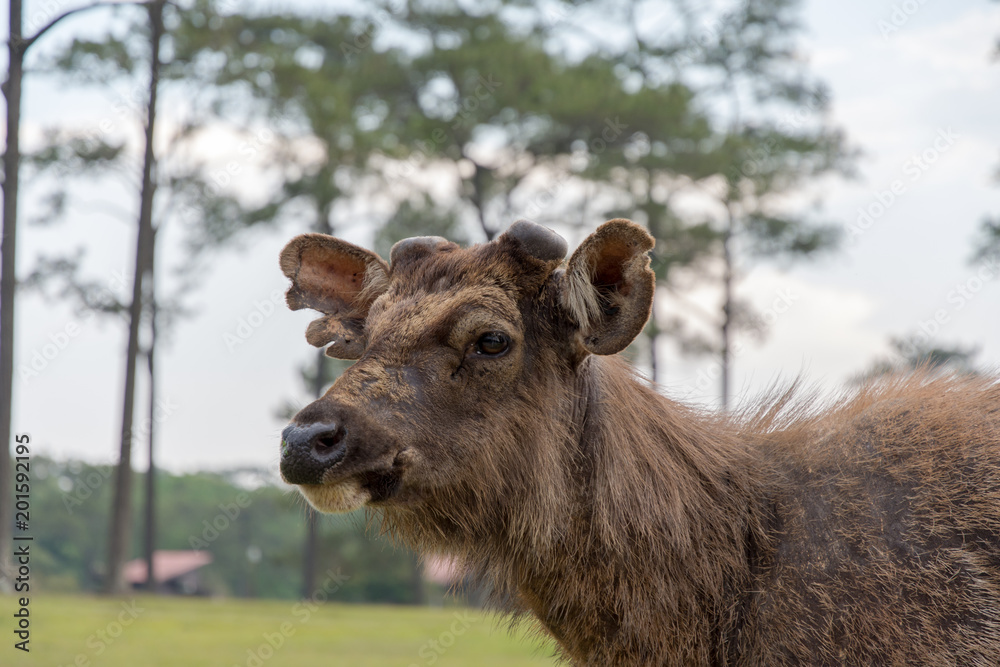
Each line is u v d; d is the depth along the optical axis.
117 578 21.64
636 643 3.60
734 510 3.75
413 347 3.64
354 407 3.46
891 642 3.30
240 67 22.67
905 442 3.71
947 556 3.38
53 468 46.91
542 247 3.76
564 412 3.76
